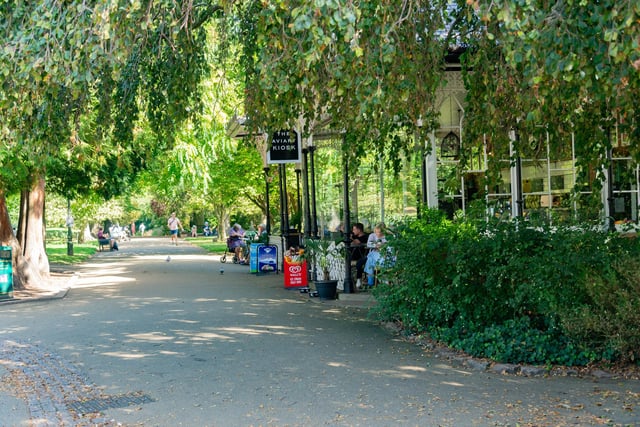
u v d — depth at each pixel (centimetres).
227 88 1589
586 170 919
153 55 930
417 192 1427
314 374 763
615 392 664
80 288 1905
